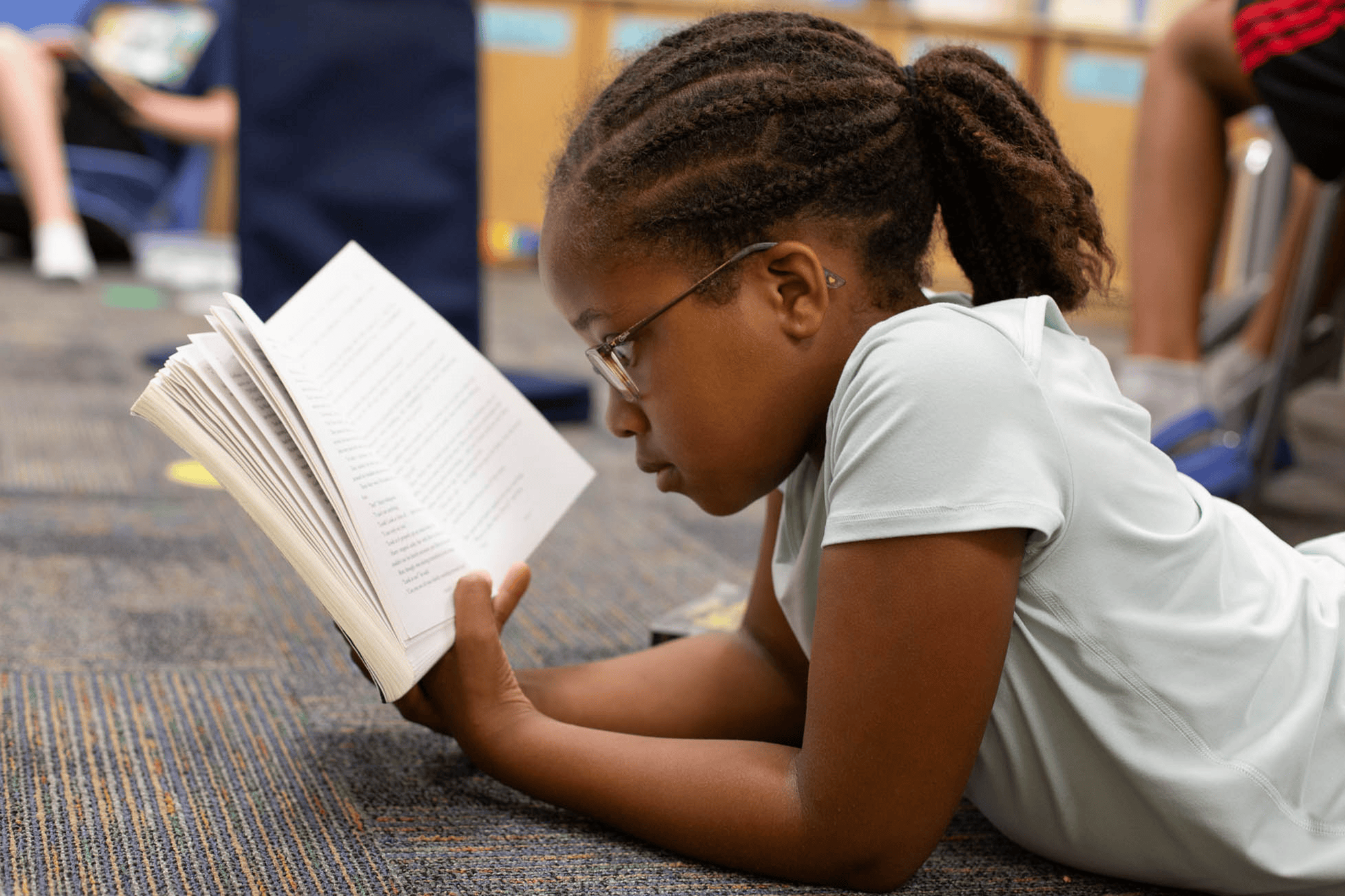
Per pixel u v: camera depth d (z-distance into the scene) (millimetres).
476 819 862
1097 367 768
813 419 783
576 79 5227
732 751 792
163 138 4711
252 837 818
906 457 689
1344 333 2205
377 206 2562
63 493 1746
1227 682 745
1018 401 702
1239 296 2807
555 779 825
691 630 1187
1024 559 727
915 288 805
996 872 832
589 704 951
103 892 735
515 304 4504
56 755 927
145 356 2818
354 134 2545
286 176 2537
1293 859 750
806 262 739
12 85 4242
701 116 737
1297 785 753
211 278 4359
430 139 2570
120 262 4887
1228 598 766
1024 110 812
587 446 2361
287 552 783
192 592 1361
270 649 1197
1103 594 729
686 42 797
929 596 682
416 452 887
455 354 944
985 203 800
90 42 4602
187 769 918
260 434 789
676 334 755
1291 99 1628
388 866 788
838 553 708
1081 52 5129
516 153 5422
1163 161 1998
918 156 790
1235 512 882
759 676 970
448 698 862
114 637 1202
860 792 708
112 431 2145
